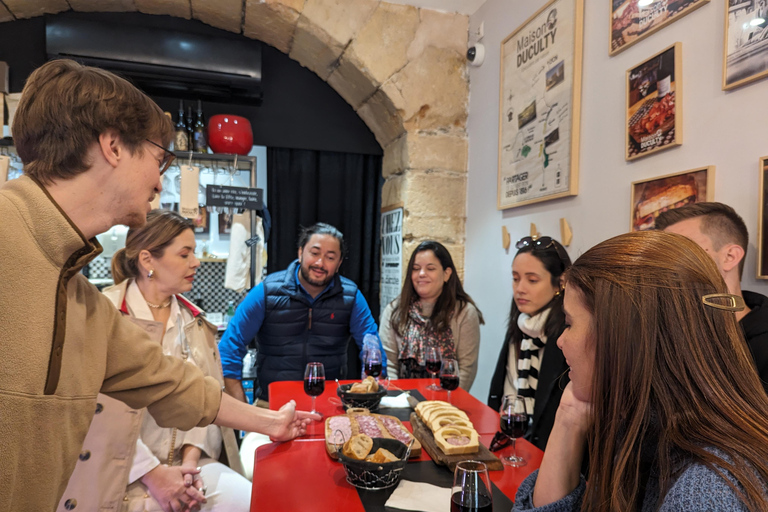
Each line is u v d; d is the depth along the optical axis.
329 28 2.95
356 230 3.68
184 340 1.79
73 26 2.77
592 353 0.73
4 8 2.76
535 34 2.52
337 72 3.27
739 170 1.46
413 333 2.47
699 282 0.64
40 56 2.94
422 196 3.22
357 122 3.59
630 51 1.92
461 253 3.32
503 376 2.04
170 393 1.17
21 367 0.74
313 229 2.40
